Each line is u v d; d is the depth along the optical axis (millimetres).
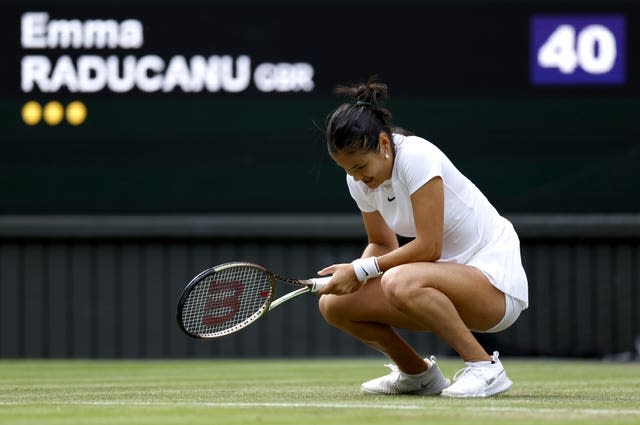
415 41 32406
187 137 32469
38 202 32406
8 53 31969
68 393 18156
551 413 13195
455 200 15812
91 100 32219
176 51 32188
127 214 32531
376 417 12734
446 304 15539
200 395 17328
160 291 32844
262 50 32312
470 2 32500
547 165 32812
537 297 33188
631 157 32812
